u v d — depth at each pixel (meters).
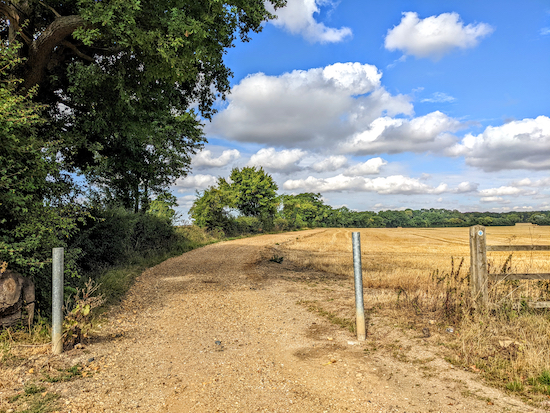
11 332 4.96
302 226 91.62
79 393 3.59
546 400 3.31
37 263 5.43
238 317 7.01
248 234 44.91
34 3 8.95
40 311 5.95
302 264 16.41
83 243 10.76
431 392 3.59
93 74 8.71
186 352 5.00
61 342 4.69
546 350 4.25
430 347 4.80
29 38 8.61
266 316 7.07
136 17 8.38
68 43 9.22
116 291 8.62
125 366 4.41
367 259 19.67
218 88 13.84
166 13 8.62
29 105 6.45
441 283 7.88
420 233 70.19
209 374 4.20
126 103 9.73
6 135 5.25
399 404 3.39
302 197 124.94
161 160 15.95
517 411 3.13
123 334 5.77
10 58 6.18
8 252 5.32
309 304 7.93
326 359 4.64
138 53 9.21
